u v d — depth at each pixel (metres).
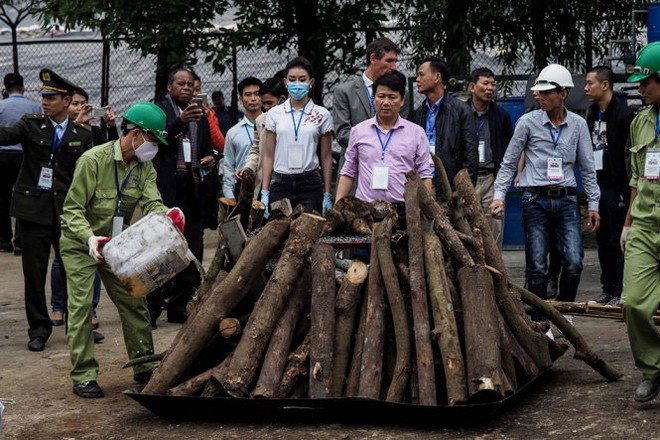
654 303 5.88
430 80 8.41
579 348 6.63
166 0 14.01
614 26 14.46
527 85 12.00
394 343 6.19
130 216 6.95
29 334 8.38
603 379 6.70
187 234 9.04
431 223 6.55
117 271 6.23
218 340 6.42
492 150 9.54
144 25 14.17
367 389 5.82
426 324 6.00
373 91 7.36
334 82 14.95
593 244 13.33
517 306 6.64
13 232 15.94
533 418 5.86
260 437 5.71
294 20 14.85
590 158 8.30
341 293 6.29
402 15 14.48
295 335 6.27
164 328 8.95
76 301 6.77
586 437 5.47
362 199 7.32
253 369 6.00
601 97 9.16
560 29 14.49
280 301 6.16
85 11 14.25
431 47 14.23
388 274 6.18
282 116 8.45
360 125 7.41
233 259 6.65
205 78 15.95
